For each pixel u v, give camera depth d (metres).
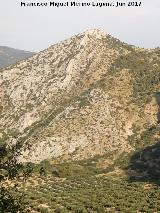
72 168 102.25
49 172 99.12
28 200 60.25
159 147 111.19
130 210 58.28
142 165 104.25
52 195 68.62
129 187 79.75
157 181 87.81
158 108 129.38
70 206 59.09
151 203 63.12
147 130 122.25
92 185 82.31
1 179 19.48
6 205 18.94
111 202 63.25
